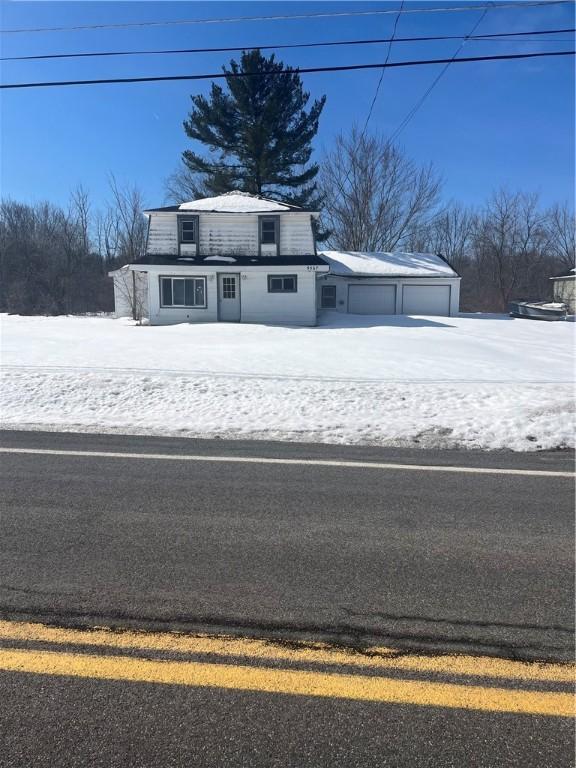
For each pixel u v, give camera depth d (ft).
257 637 9.21
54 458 20.33
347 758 6.70
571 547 13.07
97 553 12.37
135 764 6.59
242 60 111.96
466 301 166.81
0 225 174.81
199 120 114.01
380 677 8.21
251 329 72.79
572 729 7.23
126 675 8.17
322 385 33.27
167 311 83.97
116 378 34.17
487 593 10.82
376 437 24.34
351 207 133.59
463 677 8.24
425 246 161.17
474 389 32.45
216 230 84.99
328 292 102.53
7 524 14.01
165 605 10.18
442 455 21.79
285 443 23.32
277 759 6.68
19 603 10.18
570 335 76.64
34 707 7.49
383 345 55.93
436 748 6.88
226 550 12.63
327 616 9.89
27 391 31.32
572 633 9.46
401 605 10.32
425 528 14.15
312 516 14.88
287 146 114.01
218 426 25.77
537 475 19.08
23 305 154.40
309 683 8.06
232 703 7.62
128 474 18.45
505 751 6.84
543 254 161.38
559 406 28.27
